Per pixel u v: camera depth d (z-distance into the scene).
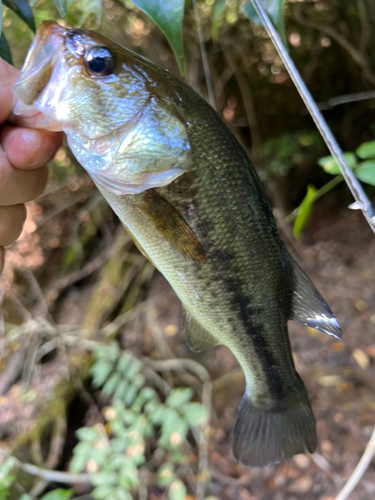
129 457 0.43
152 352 0.64
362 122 0.74
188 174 0.17
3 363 0.60
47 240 0.76
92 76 0.16
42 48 0.16
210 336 0.23
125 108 0.17
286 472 0.48
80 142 0.17
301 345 0.60
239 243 0.18
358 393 0.52
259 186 0.19
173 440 0.50
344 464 0.46
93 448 0.42
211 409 0.56
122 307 0.68
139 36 0.51
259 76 0.69
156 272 0.75
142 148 0.17
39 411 0.53
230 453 0.52
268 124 0.76
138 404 0.47
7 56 0.18
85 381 0.58
